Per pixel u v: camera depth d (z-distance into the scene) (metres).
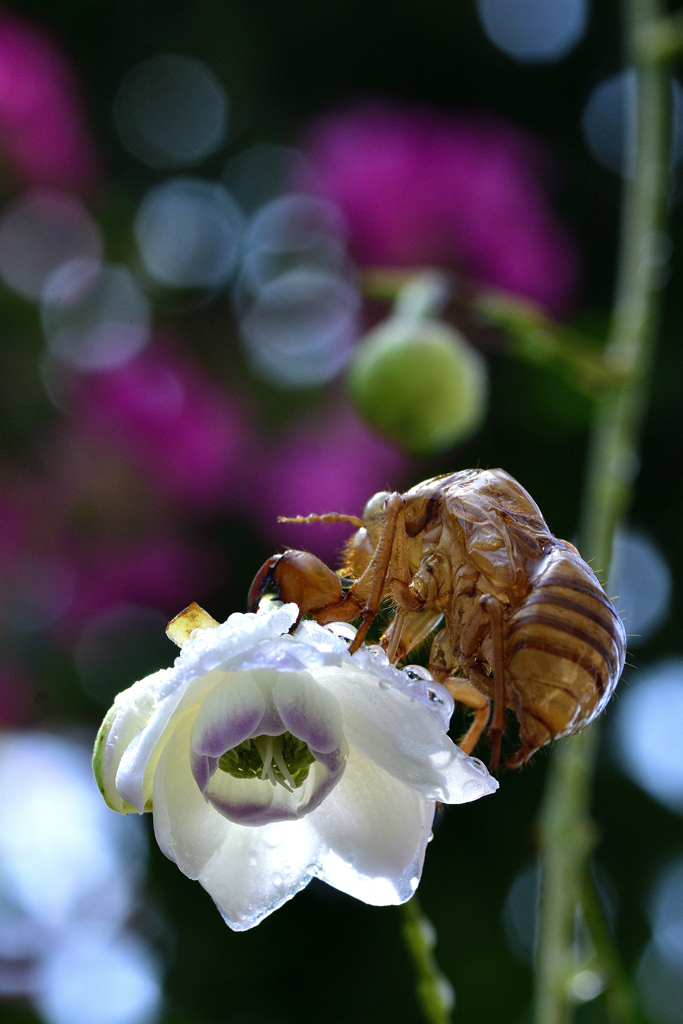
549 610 0.33
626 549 0.61
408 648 0.35
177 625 0.34
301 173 0.60
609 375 0.44
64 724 0.55
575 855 0.41
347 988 0.55
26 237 0.60
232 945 0.55
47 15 0.64
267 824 0.34
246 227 0.64
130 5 0.65
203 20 0.65
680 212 0.62
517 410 0.59
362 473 0.56
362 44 0.66
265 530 0.56
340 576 0.36
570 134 0.65
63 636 0.55
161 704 0.33
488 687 0.34
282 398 0.58
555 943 0.41
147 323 0.60
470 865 0.56
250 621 0.33
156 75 0.66
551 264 0.57
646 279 0.45
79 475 0.56
